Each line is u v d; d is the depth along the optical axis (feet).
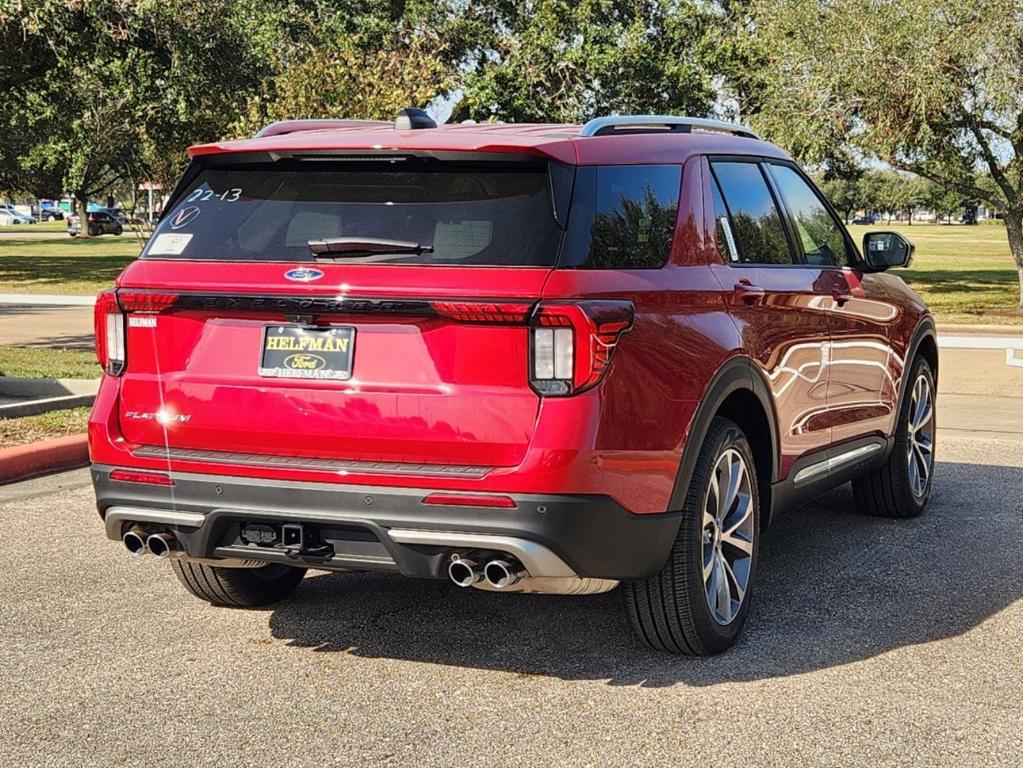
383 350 13.09
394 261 13.07
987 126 77.56
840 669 14.76
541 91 99.71
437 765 11.98
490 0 102.94
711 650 15.08
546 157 13.38
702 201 15.74
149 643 15.70
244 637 15.96
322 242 13.24
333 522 13.10
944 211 370.32
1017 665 14.94
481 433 12.77
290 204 13.99
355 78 55.11
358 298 12.94
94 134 94.89
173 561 16.43
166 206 14.71
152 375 14.12
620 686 14.17
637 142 14.97
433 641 15.79
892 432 21.75
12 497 24.17
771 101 78.89
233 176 14.55
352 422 13.19
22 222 346.33
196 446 13.94
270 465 13.29
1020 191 81.66
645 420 13.34
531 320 12.57
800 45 76.28
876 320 20.49
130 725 13.03
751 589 16.07
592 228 13.42
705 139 16.70
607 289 13.10
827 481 19.16
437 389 12.89
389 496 12.86
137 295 13.99
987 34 68.49
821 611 17.15
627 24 101.14
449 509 12.71
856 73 72.28
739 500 15.81
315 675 14.56
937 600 17.69
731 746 12.44
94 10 79.56
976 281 118.42
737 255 16.31
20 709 13.48
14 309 75.97
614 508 13.02
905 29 70.79
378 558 13.25
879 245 20.49
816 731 12.84
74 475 26.43
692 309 14.56
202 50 84.38
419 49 96.43
